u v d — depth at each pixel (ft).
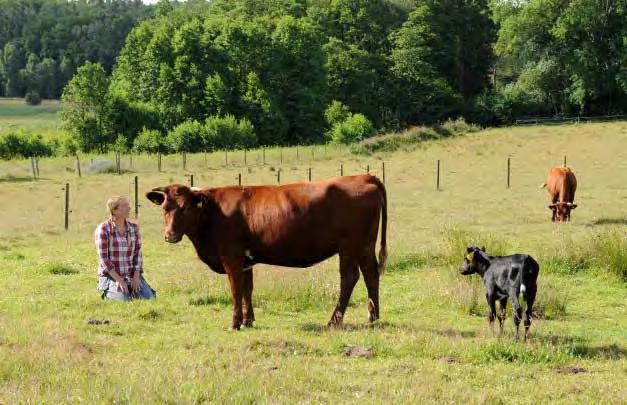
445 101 308.81
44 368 26.76
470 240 58.29
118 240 41.63
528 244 64.69
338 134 239.50
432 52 312.91
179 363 28.32
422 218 86.17
